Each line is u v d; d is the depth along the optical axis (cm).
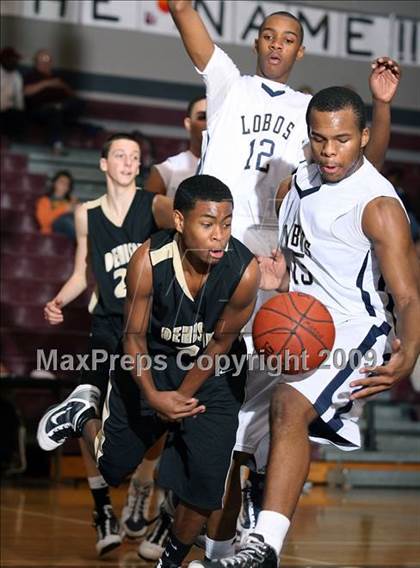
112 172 584
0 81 1411
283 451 366
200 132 647
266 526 357
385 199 378
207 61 489
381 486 1028
